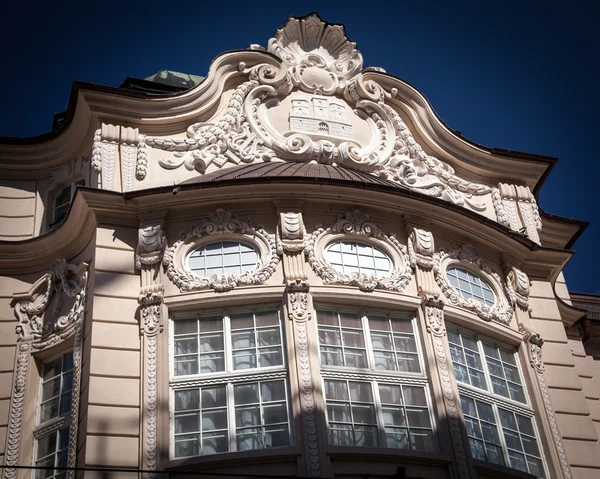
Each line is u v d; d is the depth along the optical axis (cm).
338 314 1650
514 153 2036
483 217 1823
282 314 1617
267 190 1708
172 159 1811
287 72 1945
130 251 1670
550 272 1952
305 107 1931
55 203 1906
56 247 1780
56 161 1931
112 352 1553
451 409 1591
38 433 1650
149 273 1639
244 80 1939
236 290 1625
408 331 1673
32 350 1708
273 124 1903
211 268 1664
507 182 2047
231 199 1706
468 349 1728
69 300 1717
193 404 1536
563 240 2156
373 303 1664
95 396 1501
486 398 1688
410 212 1775
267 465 1468
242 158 1841
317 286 1642
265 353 1587
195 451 1495
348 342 1625
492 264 1859
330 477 1459
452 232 1822
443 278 1752
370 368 1606
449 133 1992
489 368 1739
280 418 1522
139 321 1595
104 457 1449
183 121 1858
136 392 1525
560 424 1747
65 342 1678
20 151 1931
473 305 1755
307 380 1538
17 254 1788
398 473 1449
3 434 1638
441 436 1558
